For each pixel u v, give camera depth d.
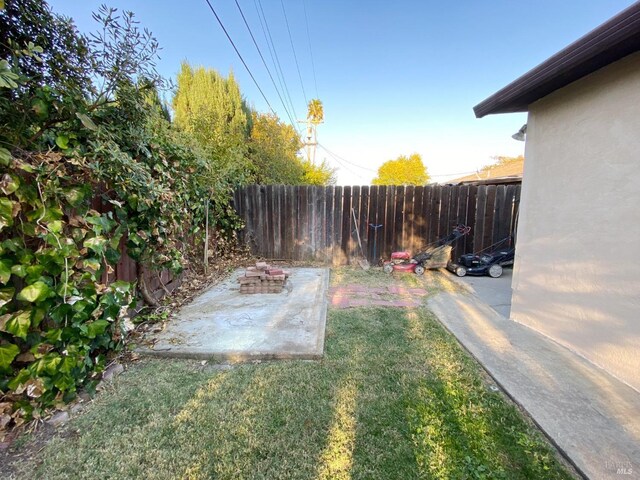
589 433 1.63
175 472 1.40
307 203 5.93
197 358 2.43
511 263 5.25
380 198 5.80
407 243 5.86
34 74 1.71
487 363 2.35
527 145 3.05
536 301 2.96
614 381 2.11
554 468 1.42
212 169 4.62
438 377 2.17
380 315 3.37
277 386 2.05
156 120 2.85
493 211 5.64
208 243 5.05
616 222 2.16
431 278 5.05
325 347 2.61
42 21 1.67
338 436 1.62
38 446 1.53
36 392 1.57
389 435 1.63
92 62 1.89
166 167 3.00
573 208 2.52
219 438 1.60
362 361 2.38
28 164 1.48
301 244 6.06
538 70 2.28
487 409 1.84
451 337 2.83
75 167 1.84
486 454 1.50
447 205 5.71
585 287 2.42
